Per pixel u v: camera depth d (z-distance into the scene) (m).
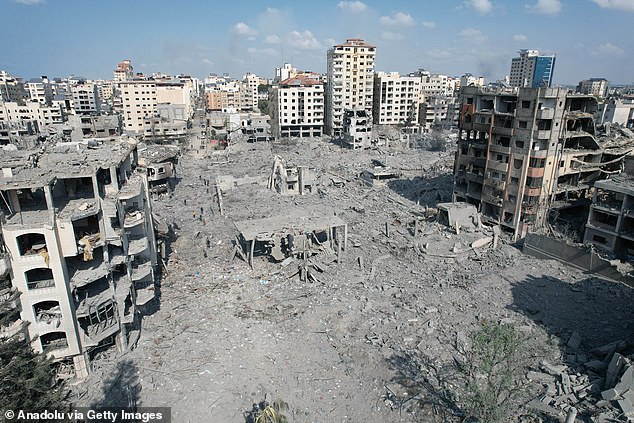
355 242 66.56
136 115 180.25
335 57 174.88
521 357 37.28
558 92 63.19
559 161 67.94
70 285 34.91
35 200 38.94
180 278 55.69
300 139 174.12
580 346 41.66
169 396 35.53
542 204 68.19
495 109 70.69
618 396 33.16
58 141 57.72
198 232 72.56
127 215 43.22
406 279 55.97
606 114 142.50
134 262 45.66
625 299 50.66
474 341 34.28
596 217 64.12
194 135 185.38
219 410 34.28
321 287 53.09
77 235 38.06
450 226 71.88
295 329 44.59
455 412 34.00
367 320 46.16
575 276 56.91
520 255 64.06
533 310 48.50
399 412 34.38
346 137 159.50
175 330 44.12
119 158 42.25
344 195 95.50
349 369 39.09
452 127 180.88
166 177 97.81
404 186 101.81
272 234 58.59
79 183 42.31
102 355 39.88
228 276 56.00
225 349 41.16
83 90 197.38
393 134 178.38
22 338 32.09
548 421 32.56
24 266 32.28
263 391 36.34
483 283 55.31
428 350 41.34
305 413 34.34
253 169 123.81
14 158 40.28
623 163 71.50
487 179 73.56
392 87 189.38
